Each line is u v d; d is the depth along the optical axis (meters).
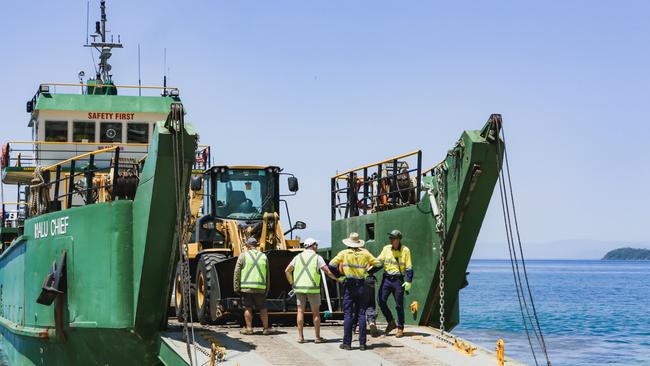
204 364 10.27
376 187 16.28
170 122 11.05
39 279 14.71
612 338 29.45
